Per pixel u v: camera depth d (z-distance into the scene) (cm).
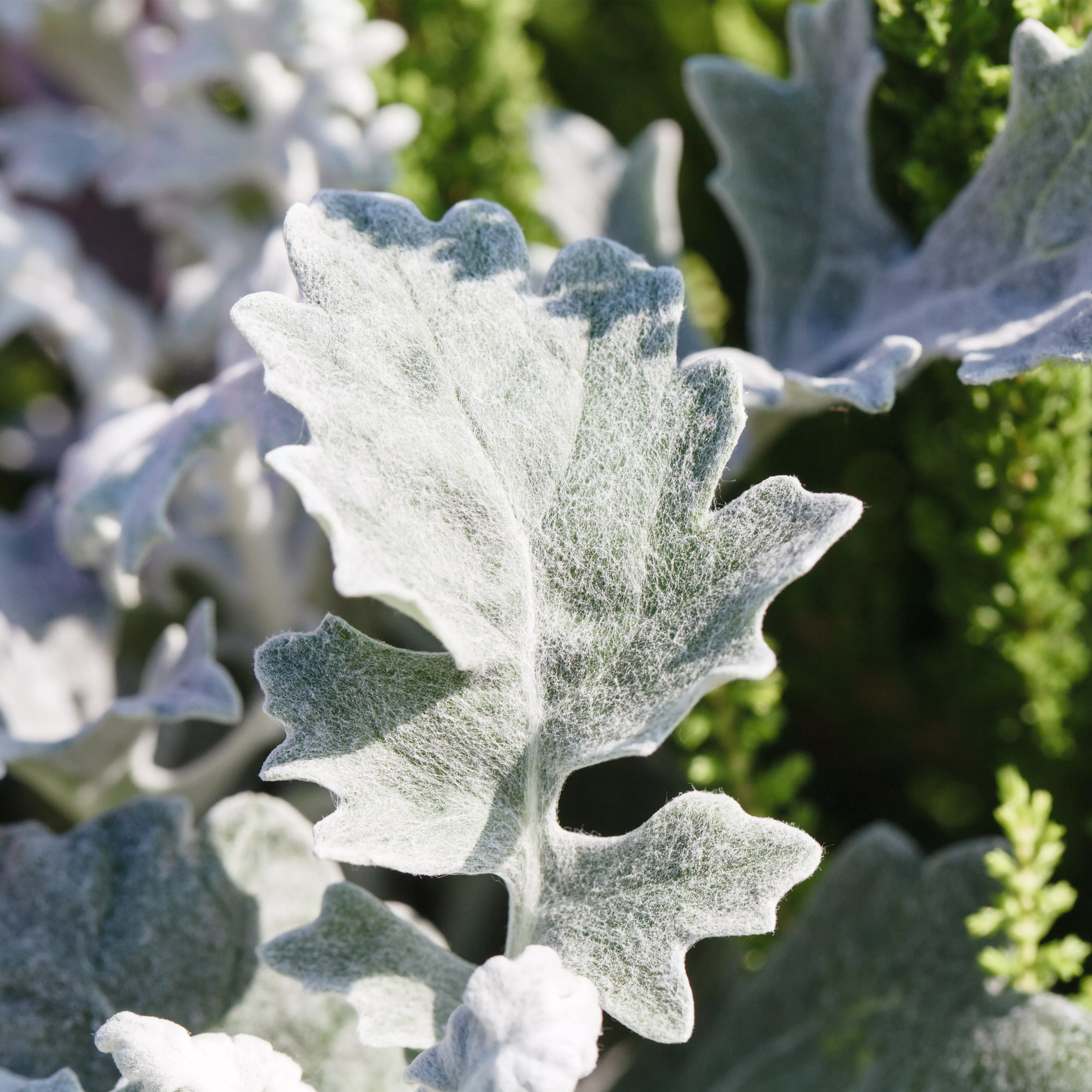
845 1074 41
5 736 42
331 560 50
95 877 40
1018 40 40
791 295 45
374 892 47
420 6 52
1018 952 40
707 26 57
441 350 36
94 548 44
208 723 49
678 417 36
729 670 34
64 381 65
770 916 35
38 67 60
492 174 53
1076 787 48
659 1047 45
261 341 35
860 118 43
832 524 35
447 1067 35
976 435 45
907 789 50
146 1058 35
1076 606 46
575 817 48
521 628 36
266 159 50
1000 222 41
